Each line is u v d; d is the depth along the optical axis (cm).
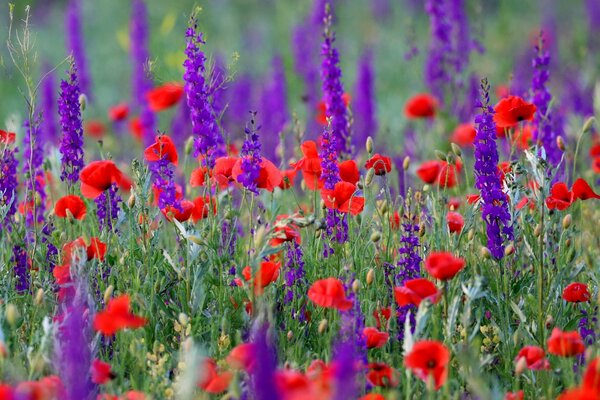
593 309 660
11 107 1856
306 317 671
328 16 888
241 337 628
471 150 1162
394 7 2842
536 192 661
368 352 613
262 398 385
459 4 1409
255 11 2736
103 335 622
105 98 2156
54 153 840
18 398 431
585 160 1172
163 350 573
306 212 780
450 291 627
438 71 1389
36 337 568
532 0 2747
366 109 1338
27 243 714
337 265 682
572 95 1373
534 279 690
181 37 2070
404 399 564
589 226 843
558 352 534
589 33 2081
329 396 425
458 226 674
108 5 2941
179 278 668
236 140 1170
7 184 755
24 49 716
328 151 675
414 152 1255
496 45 2130
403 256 668
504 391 577
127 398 509
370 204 781
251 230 664
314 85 1658
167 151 674
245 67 1972
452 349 566
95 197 696
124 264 690
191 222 688
